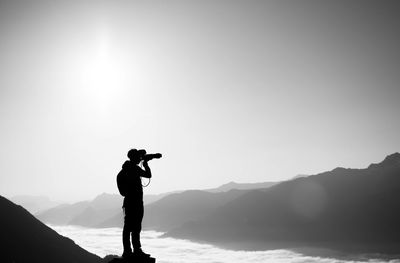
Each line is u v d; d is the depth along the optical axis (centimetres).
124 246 934
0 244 11694
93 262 13200
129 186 958
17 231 12938
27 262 11362
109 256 14125
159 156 1012
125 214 954
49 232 14275
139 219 955
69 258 12838
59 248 13350
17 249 11888
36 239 13075
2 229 12588
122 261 903
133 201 952
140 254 921
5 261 10944
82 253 13775
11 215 13762
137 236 949
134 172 970
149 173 980
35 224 14175
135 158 993
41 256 12125
